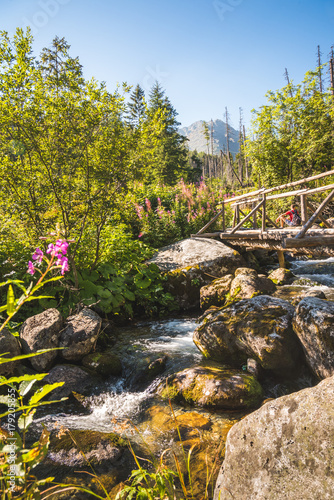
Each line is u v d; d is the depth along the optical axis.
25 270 6.14
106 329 6.50
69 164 6.35
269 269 10.73
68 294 6.51
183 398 4.03
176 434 3.33
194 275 8.40
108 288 7.14
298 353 4.25
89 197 6.44
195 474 2.66
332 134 15.61
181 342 5.87
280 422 1.84
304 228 6.21
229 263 8.79
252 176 18.31
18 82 5.58
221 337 4.76
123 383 4.73
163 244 11.09
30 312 5.89
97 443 3.14
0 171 5.84
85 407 4.10
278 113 16.11
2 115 5.56
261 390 3.96
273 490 1.69
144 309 7.84
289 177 16.38
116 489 2.56
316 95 15.81
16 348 4.52
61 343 4.88
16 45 5.51
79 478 2.74
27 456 1.06
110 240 8.21
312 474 1.59
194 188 14.87
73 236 6.43
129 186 7.57
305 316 4.10
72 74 5.95
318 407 1.72
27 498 1.12
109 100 6.25
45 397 4.18
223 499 1.92
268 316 4.58
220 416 3.61
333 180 16.47
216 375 4.14
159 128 6.79
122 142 6.48
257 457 1.84
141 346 5.68
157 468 1.68
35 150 6.07
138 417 3.81
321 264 10.18
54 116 5.94
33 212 6.14
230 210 15.12
